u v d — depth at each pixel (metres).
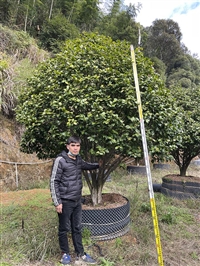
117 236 3.20
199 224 4.05
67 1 13.70
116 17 15.30
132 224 3.75
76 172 2.66
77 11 13.55
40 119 3.09
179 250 3.15
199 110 5.87
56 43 11.09
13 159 6.66
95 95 2.86
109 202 3.62
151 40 25.50
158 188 6.09
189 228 3.88
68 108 2.93
